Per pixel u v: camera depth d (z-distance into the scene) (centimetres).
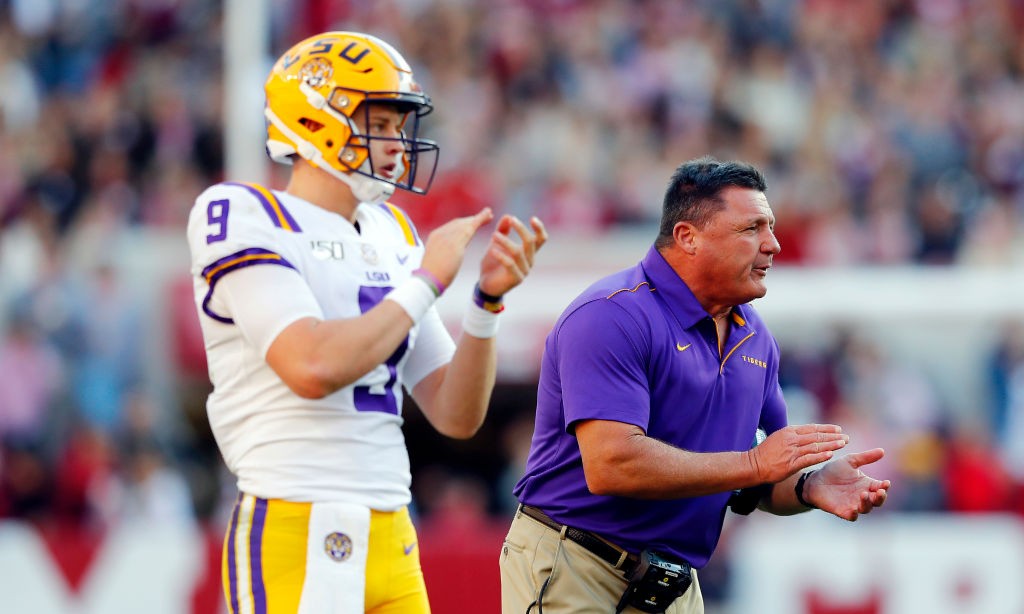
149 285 3778
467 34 5150
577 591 1453
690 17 5338
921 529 2912
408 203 4106
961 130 5219
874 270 3997
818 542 2905
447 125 4722
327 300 1299
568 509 1463
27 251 4247
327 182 1335
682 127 4962
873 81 5369
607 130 4834
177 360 3700
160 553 2898
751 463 1343
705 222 1433
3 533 2898
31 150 4550
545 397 1485
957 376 3575
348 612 1273
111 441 3553
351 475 1291
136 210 4444
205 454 3769
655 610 1476
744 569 2906
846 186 4834
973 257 4500
